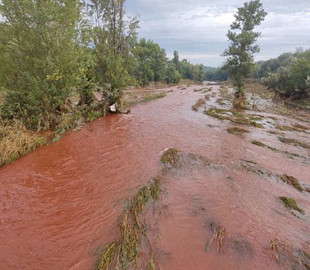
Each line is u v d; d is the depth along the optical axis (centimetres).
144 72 4262
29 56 948
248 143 991
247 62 2083
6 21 918
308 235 440
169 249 379
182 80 7506
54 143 873
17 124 904
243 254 376
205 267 348
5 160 698
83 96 1313
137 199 497
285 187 634
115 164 698
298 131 1275
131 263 346
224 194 555
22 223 438
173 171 659
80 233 411
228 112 1692
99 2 1318
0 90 971
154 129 1121
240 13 2062
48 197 523
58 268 341
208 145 923
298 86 2544
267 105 2264
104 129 1088
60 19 951
